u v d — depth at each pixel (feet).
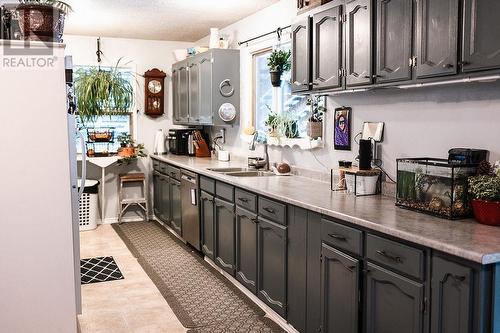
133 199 21.01
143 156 20.90
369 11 9.03
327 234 8.59
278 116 14.30
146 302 11.94
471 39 6.97
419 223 7.27
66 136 8.21
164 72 21.76
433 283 6.36
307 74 11.12
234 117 17.38
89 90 19.39
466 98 8.38
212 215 14.30
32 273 8.21
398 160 8.59
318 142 12.67
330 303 8.60
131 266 14.83
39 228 8.18
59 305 8.41
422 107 9.35
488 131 8.00
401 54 8.34
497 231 6.73
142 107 21.52
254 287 11.68
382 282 7.32
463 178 7.46
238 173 14.93
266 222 10.84
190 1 14.30
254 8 15.24
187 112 19.35
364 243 7.68
